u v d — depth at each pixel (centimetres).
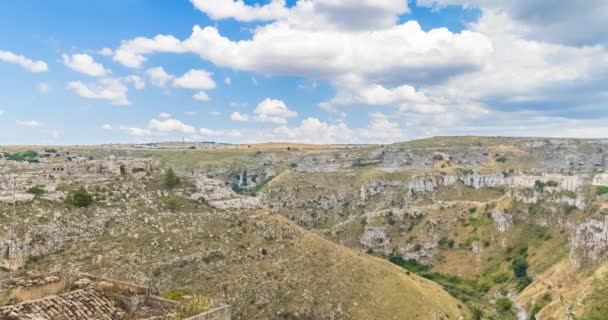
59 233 11031
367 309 13225
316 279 13662
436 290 16700
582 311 12681
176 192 15150
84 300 3275
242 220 14975
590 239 17212
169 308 3388
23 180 12862
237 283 12181
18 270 9319
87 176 14300
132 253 11438
